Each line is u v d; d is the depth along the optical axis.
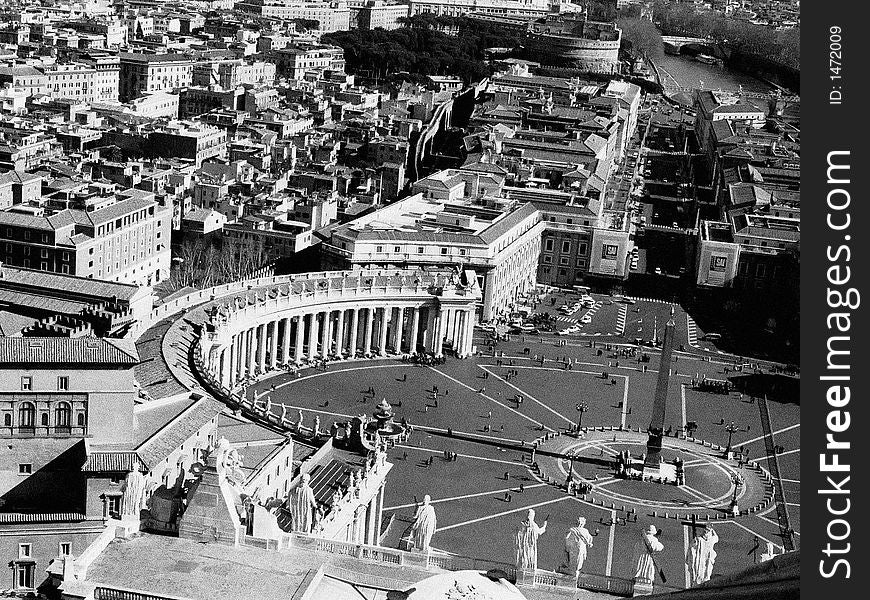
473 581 77.81
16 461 184.50
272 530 113.50
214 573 101.69
